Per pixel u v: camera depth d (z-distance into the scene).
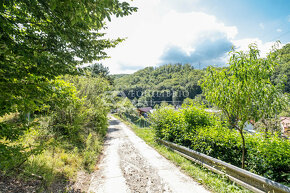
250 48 3.55
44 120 5.20
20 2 1.90
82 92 8.62
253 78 3.43
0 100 1.73
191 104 6.75
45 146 3.32
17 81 1.97
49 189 3.14
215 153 4.79
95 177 4.38
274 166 3.38
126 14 2.16
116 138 10.84
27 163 3.54
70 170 4.17
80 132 7.73
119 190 3.64
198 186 3.74
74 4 1.69
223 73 3.88
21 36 2.17
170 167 5.05
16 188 2.78
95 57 3.25
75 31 2.50
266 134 4.11
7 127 2.03
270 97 3.26
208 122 6.16
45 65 2.02
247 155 4.11
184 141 6.58
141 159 5.93
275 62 3.32
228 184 3.64
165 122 7.99
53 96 2.50
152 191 3.55
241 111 3.68
